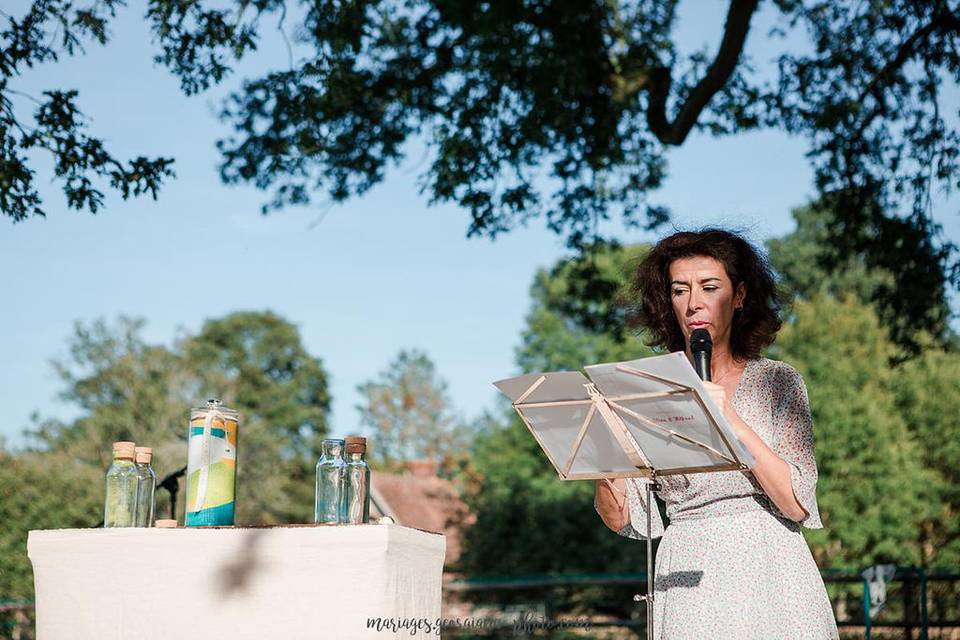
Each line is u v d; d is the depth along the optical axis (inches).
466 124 390.3
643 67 420.2
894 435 778.8
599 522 685.9
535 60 380.2
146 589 107.9
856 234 428.1
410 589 108.3
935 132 412.8
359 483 116.0
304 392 1633.9
